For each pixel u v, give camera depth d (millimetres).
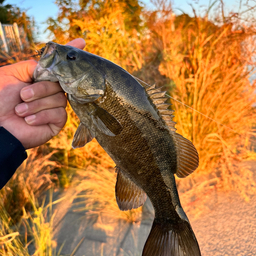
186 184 676
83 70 286
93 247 512
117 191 315
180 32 828
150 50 867
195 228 536
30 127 327
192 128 726
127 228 558
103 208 628
